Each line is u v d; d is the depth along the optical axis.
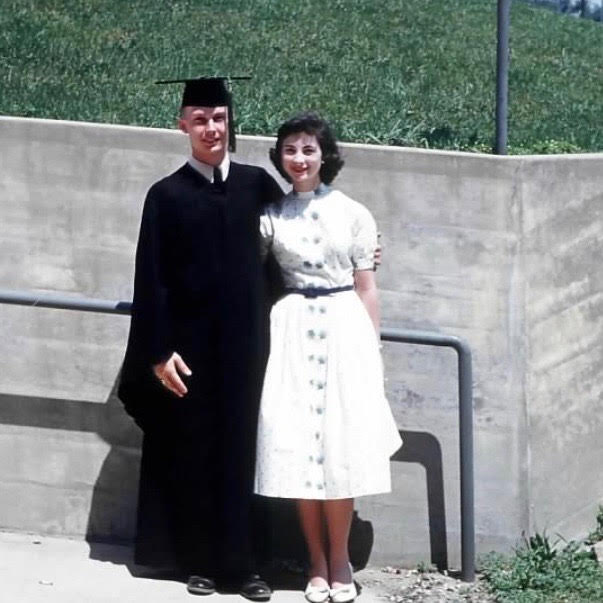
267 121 7.45
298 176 5.31
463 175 5.74
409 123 7.79
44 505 6.09
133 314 5.38
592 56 10.27
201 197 5.34
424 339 5.67
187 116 5.34
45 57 8.60
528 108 8.59
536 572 5.65
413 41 9.80
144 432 5.56
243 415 5.38
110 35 9.09
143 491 5.52
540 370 5.87
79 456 6.05
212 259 5.35
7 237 5.99
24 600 5.35
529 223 5.77
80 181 5.92
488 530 5.86
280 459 5.29
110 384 5.99
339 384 5.26
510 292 5.77
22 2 9.55
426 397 5.83
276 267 5.42
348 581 5.46
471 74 9.20
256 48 9.12
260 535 5.60
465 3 11.26
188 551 5.49
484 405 5.82
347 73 8.81
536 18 11.21
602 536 6.12
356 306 5.33
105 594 5.44
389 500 5.88
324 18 9.95
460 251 5.77
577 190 5.91
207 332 5.38
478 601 5.55
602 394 6.14
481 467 5.84
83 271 5.96
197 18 9.59
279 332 5.36
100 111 7.64
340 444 5.25
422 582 5.74
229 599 5.43
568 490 6.02
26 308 6.00
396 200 5.78
